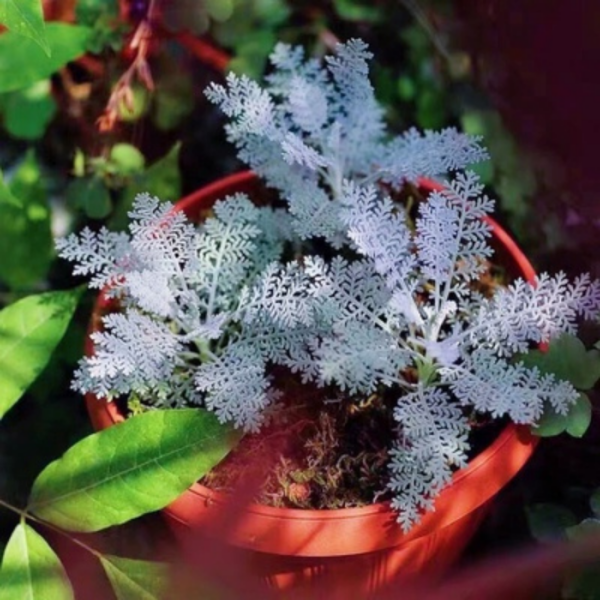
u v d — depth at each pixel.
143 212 0.69
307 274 0.68
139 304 0.69
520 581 0.73
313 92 0.72
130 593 0.68
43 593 0.67
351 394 0.69
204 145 0.85
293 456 0.69
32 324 0.71
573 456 0.76
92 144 0.82
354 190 0.69
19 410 0.82
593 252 0.76
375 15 0.82
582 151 0.76
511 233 0.79
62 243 0.69
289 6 0.82
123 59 0.80
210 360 0.70
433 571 0.71
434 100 0.81
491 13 0.77
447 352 0.67
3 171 0.84
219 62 0.82
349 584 0.69
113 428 0.67
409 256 0.68
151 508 0.66
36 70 0.74
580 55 0.75
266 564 0.67
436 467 0.66
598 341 0.71
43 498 0.67
